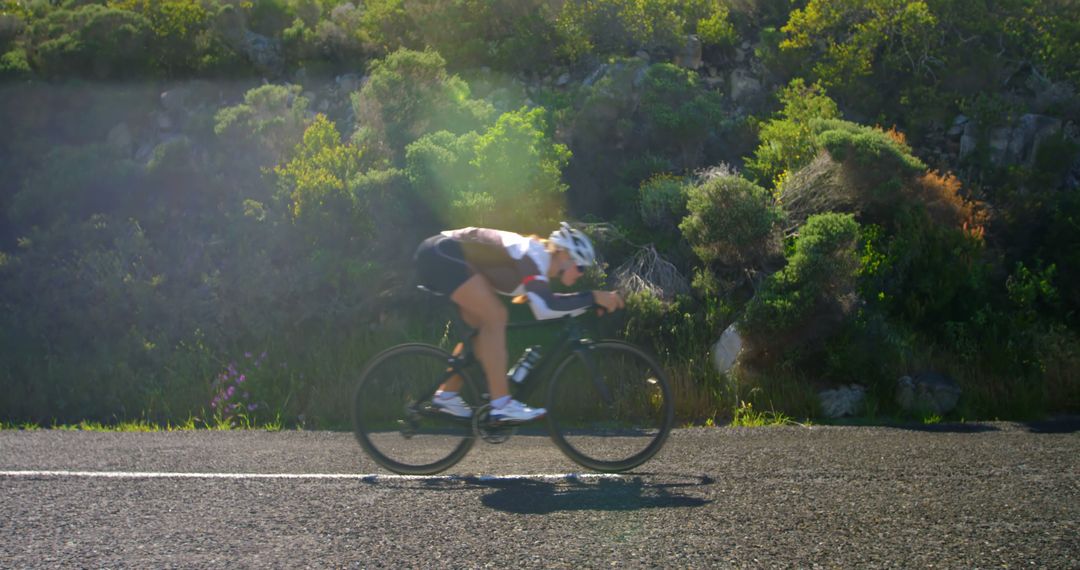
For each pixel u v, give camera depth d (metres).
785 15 14.83
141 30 14.15
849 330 9.20
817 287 9.07
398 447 5.50
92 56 13.91
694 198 10.03
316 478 5.32
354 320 9.89
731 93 13.41
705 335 9.30
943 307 10.01
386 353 5.55
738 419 8.59
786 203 10.43
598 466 5.52
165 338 9.92
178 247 10.95
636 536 4.14
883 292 9.95
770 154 11.38
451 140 10.60
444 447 5.49
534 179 10.17
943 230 10.10
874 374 9.06
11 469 5.56
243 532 4.23
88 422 9.09
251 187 11.41
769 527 4.26
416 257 5.31
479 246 5.24
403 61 11.62
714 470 5.51
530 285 5.11
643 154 12.01
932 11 13.07
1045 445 6.52
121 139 13.54
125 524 4.36
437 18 13.79
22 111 13.43
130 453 6.21
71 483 5.14
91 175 11.81
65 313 10.23
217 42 14.55
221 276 10.45
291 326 10.01
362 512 4.54
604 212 11.47
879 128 11.52
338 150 11.06
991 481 5.16
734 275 10.03
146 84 14.02
